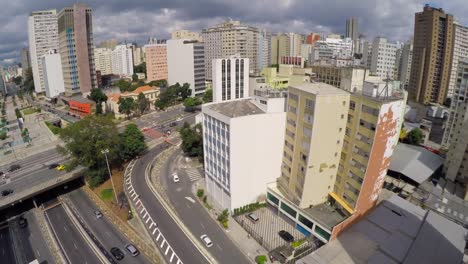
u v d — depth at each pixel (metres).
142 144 116.44
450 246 57.84
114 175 102.69
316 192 67.00
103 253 66.69
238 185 73.94
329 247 59.38
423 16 170.00
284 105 74.31
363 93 60.25
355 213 63.28
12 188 88.06
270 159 76.06
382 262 54.94
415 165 94.19
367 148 58.19
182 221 75.19
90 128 95.81
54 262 66.44
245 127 69.50
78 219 80.62
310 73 154.12
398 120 61.34
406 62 190.50
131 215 79.06
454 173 89.06
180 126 157.88
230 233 70.00
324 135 61.88
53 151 120.00
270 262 60.59
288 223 72.75
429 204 77.62
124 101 171.00
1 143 132.50
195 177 100.38
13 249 71.12
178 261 62.00
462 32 172.50
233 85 137.75
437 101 177.50
